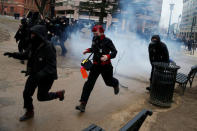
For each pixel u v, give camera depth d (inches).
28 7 2247.8
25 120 134.7
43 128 128.3
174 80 182.5
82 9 462.3
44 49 120.0
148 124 145.6
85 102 153.9
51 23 354.3
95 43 152.6
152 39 209.5
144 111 77.2
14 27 811.4
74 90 203.5
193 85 281.1
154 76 186.5
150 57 217.0
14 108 150.8
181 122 153.3
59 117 145.0
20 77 225.3
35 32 116.5
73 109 160.7
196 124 151.6
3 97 167.8
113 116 154.3
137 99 198.7
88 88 153.7
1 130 119.9
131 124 64.0
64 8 2010.3
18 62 293.3
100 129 62.2
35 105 160.1
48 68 121.1
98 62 151.1
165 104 181.6
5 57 314.3
